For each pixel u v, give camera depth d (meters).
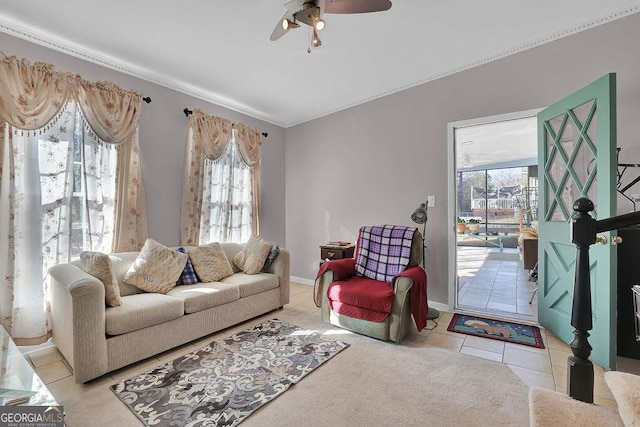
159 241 3.20
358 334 2.74
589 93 2.21
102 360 1.97
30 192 2.34
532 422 0.78
